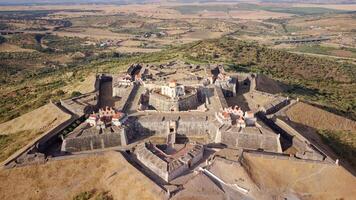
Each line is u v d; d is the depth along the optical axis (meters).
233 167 94.94
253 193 89.19
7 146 116.38
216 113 120.38
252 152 102.94
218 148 107.44
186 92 138.88
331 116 142.25
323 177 95.31
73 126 116.38
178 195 84.44
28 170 95.12
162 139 114.50
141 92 144.38
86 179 94.81
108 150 105.69
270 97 147.12
